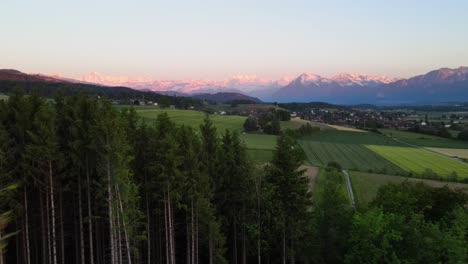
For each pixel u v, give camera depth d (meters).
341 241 42.78
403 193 42.72
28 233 36.12
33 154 33.22
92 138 34.34
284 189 42.59
